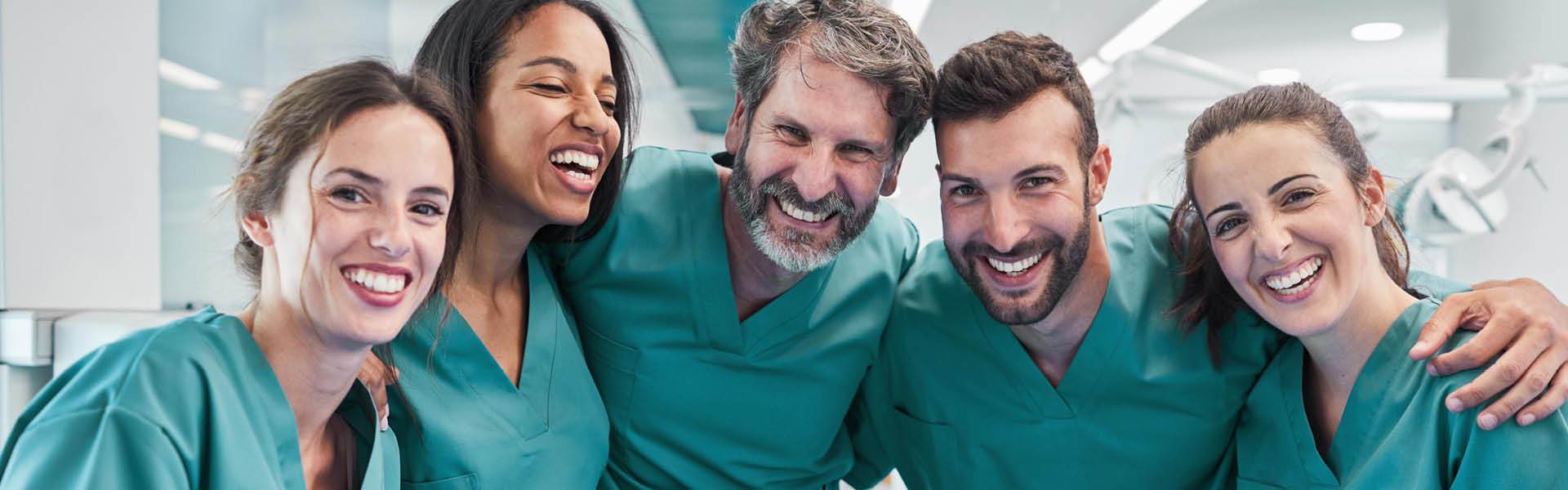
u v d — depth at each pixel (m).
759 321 1.07
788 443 1.13
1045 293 0.97
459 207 0.81
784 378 1.10
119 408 0.65
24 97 1.21
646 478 1.12
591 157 0.92
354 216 0.68
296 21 1.80
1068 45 2.51
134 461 0.65
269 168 0.69
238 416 0.71
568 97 0.90
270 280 0.73
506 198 0.91
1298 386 1.01
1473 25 2.49
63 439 0.64
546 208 0.90
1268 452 1.04
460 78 0.89
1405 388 0.92
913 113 0.93
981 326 1.10
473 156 0.88
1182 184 1.05
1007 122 0.91
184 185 1.48
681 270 1.05
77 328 1.17
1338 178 0.89
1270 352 1.05
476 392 0.92
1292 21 2.56
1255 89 0.94
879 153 0.93
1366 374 0.95
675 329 1.07
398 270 0.70
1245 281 0.92
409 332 0.89
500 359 0.96
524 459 0.94
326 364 0.74
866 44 0.90
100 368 0.69
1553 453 0.83
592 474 1.01
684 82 3.10
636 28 2.66
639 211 1.06
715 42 2.91
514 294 0.99
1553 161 2.43
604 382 1.09
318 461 0.81
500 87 0.89
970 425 1.14
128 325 1.18
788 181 0.93
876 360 1.16
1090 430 1.10
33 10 1.22
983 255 0.96
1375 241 1.01
